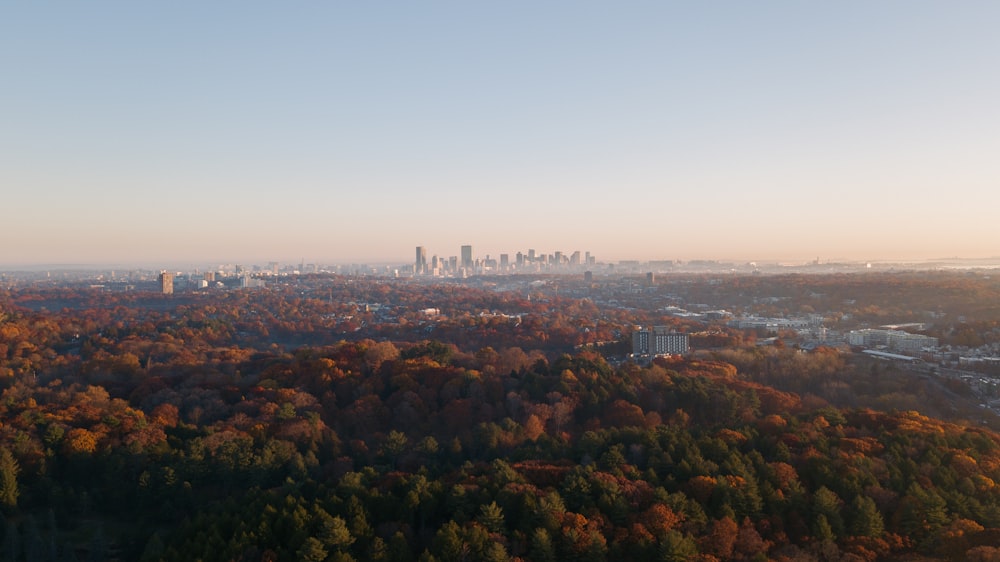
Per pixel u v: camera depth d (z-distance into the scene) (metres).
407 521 111.00
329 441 158.75
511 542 103.25
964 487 115.06
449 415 173.12
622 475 120.56
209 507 124.88
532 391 183.62
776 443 136.25
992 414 195.62
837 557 102.88
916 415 158.50
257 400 178.62
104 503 134.50
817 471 121.88
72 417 157.12
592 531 102.94
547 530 104.31
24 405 165.75
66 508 131.38
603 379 191.75
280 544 104.62
